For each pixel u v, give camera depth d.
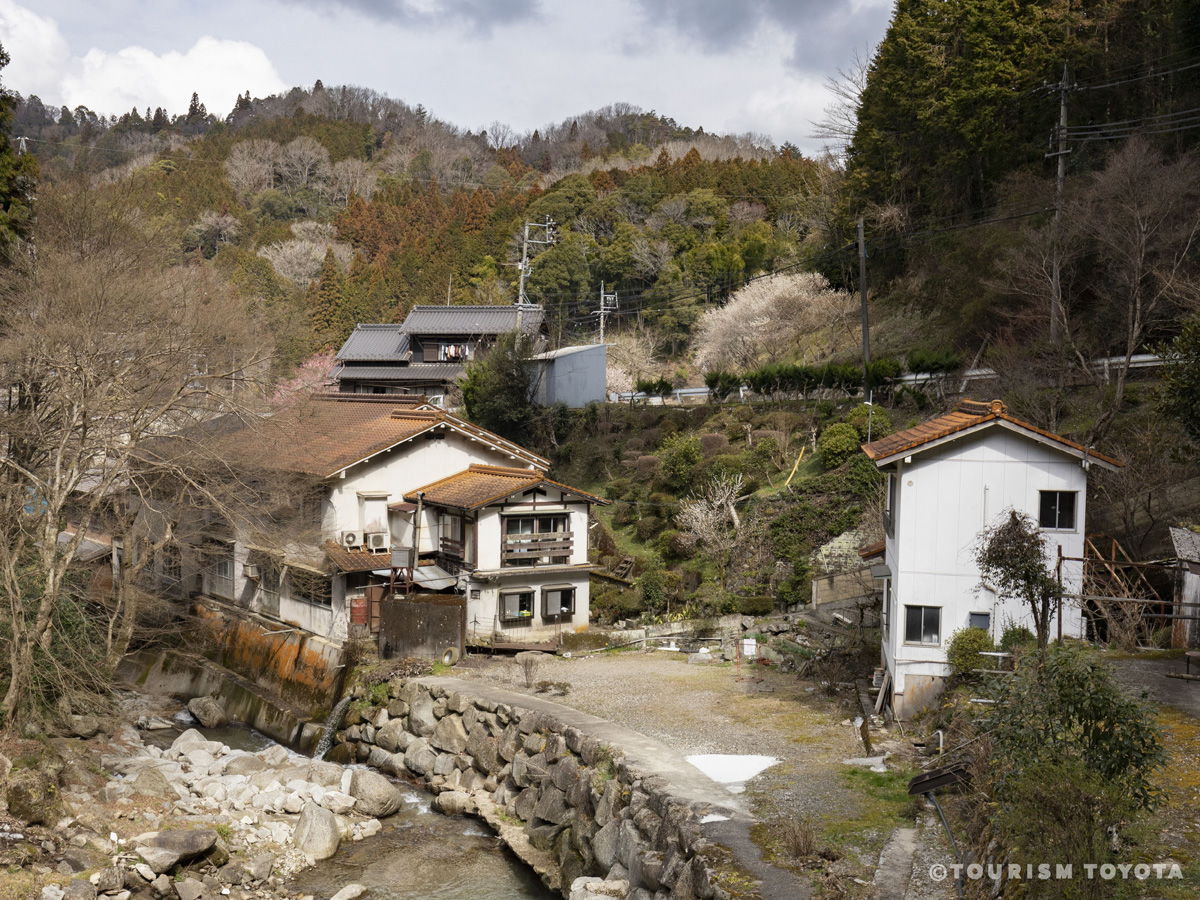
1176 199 28.38
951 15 44.16
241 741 25.83
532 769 19.86
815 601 30.12
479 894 17.14
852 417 36.41
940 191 44.41
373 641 27.08
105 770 20.06
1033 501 19.05
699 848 13.57
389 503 30.42
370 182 119.81
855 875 12.46
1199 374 17.91
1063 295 34.22
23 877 14.93
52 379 22.92
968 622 19.20
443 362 58.84
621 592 31.78
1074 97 39.12
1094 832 9.62
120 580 30.83
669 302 72.69
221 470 26.58
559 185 91.38
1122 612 21.17
